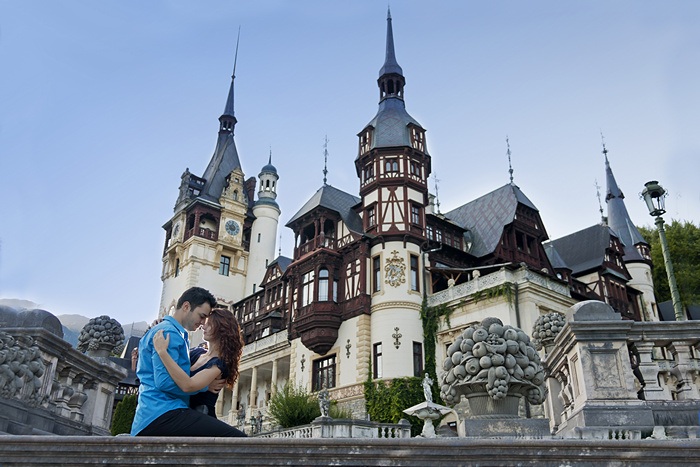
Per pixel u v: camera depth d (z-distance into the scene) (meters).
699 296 55.72
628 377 7.41
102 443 3.88
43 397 9.12
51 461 3.87
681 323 7.78
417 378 33.88
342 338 37.41
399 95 44.72
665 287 58.81
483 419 7.82
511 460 3.94
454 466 3.90
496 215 43.78
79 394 10.56
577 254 51.25
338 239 41.19
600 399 7.32
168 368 4.14
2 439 3.89
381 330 35.84
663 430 6.80
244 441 3.87
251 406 45.28
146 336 4.45
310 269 40.34
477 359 8.31
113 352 14.71
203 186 69.44
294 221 43.62
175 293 62.94
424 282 37.59
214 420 4.18
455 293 36.16
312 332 37.97
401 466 3.90
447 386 8.51
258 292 54.50
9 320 9.10
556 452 3.95
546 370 10.00
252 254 67.06
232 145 73.38
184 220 65.69
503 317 33.31
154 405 4.16
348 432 21.34
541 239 44.53
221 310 4.64
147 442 3.87
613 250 50.38
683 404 7.19
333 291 38.81
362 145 42.59
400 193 39.41
